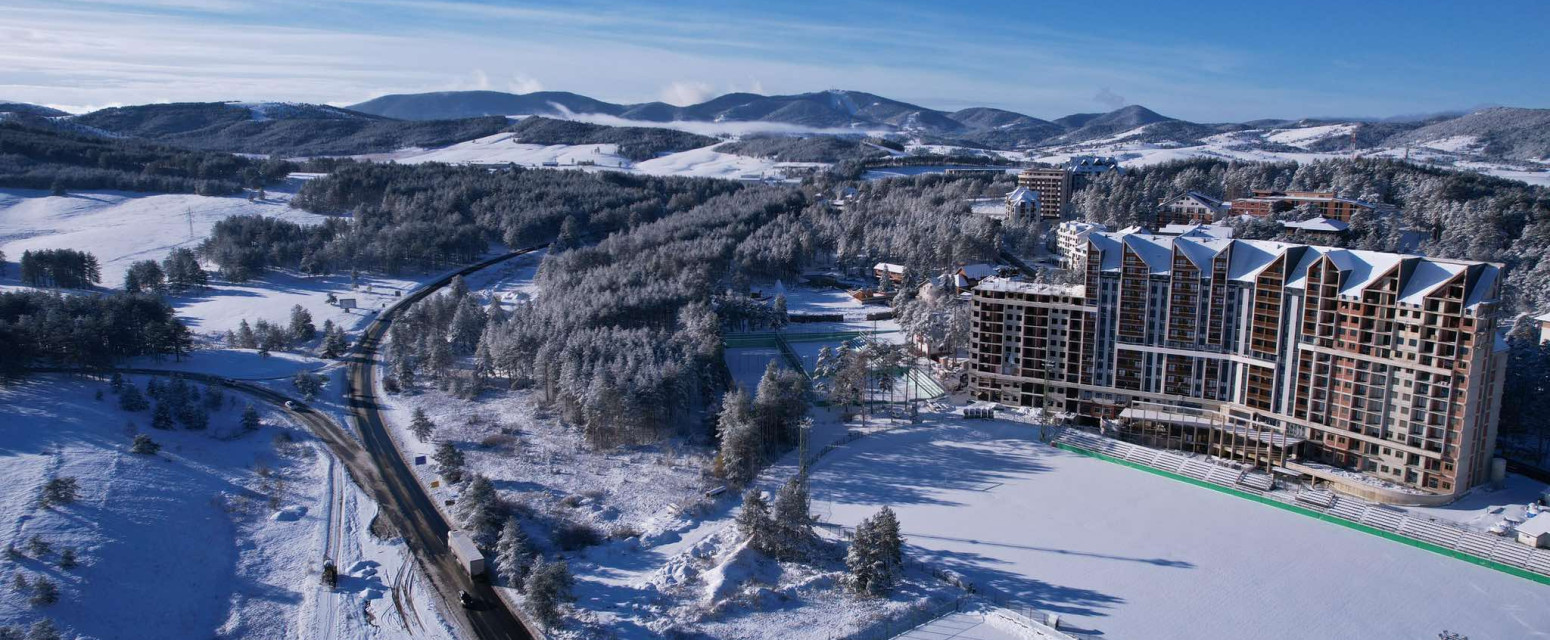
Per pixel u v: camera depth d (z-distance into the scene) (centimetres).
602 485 13362
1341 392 13350
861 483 13650
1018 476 13900
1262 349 14175
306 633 9612
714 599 10031
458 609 10019
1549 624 9681
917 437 15588
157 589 10325
